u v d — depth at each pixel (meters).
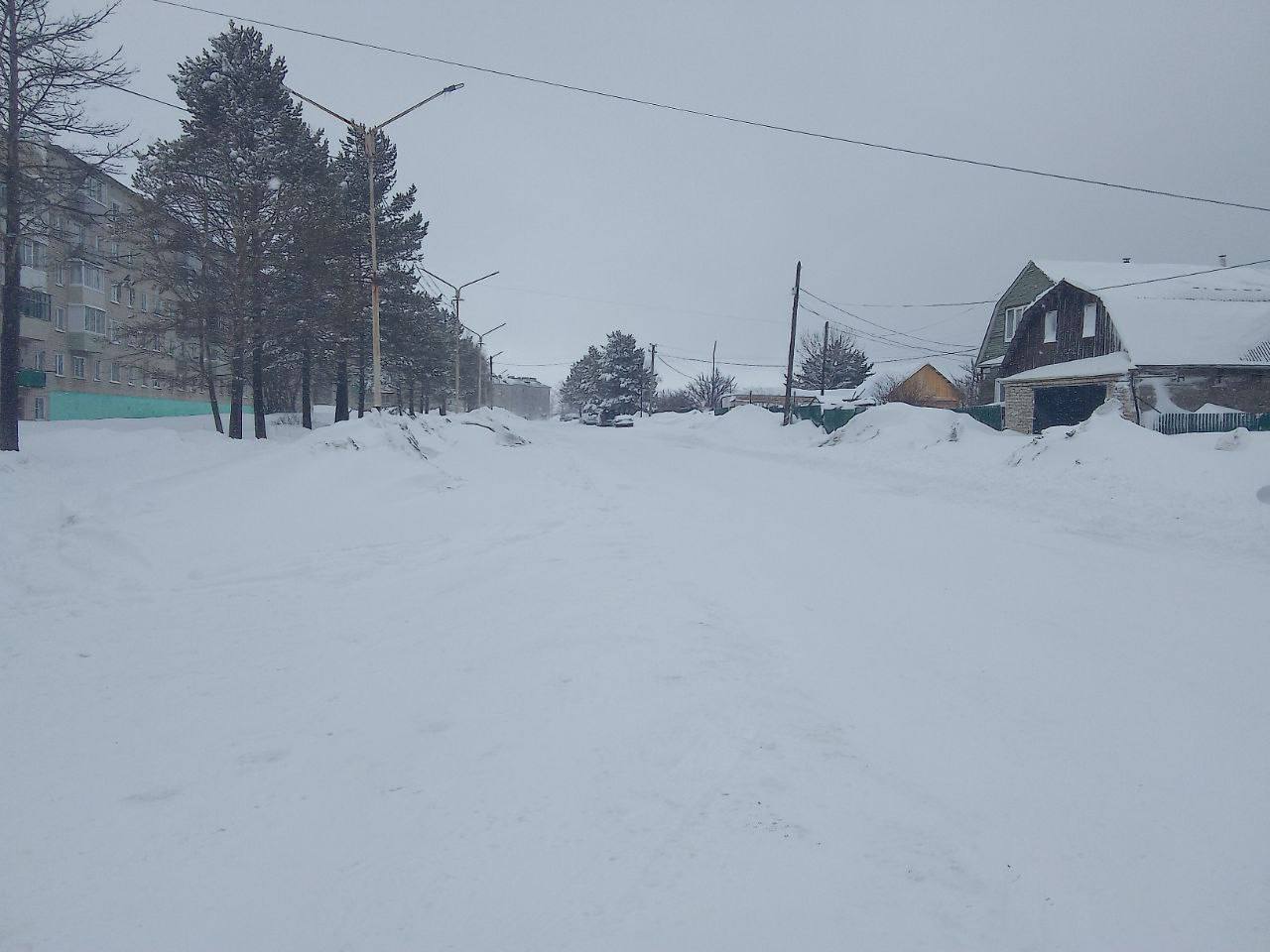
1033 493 14.84
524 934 2.99
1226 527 10.95
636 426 69.62
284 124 28.72
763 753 4.46
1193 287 33.91
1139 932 3.00
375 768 4.38
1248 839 3.62
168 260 27.97
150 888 3.31
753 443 36.12
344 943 2.96
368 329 38.88
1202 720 4.93
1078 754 4.46
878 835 3.64
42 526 10.20
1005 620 7.07
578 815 3.84
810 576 8.80
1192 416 24.48
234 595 8.22
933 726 4.82
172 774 4.32
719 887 3.26
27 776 4.30
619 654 6.13
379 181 40.34
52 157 21.50
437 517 12.16
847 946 2.90
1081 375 28.94
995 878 3.32
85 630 7.00
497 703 5.26
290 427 36.88
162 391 51.94
